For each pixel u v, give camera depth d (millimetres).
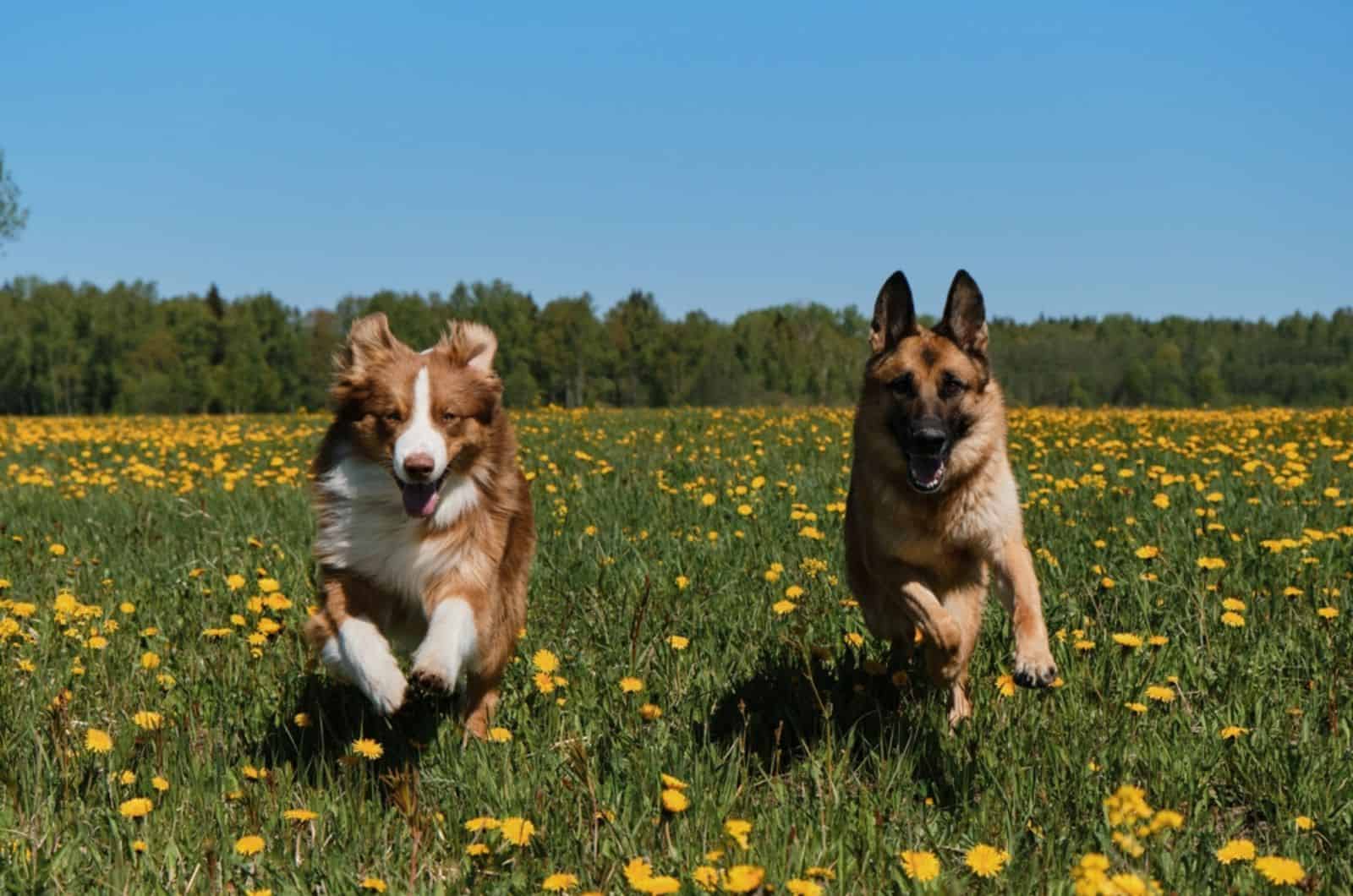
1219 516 7965
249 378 112688
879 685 5266
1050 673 4438
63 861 3459
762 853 3449
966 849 3664
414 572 4648
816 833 3588
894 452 5379
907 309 5777
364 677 4238
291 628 5789
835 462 12438
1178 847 3514
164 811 3799
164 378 110875
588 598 6395
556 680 4719
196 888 3430
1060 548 7219
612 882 3328
